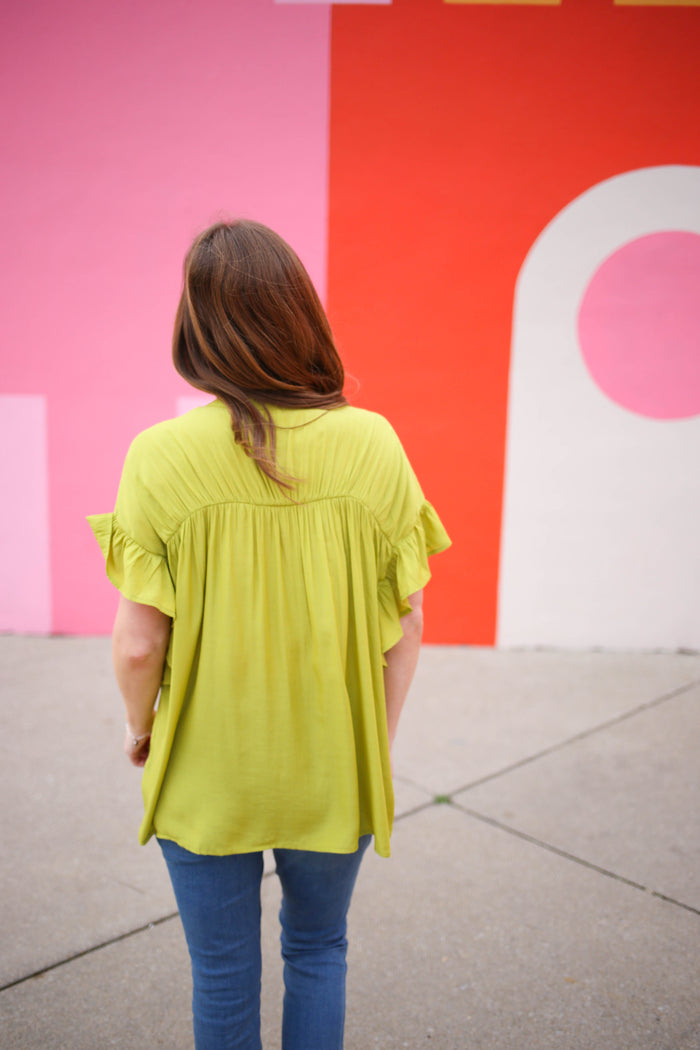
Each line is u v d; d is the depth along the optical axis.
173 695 1.24
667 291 4.08
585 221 4.05
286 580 1.24
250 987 1.31
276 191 4.12
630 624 4.39
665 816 2.77
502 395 4.21
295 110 4.04
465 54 3.94
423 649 4.41
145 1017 1.88
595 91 3.94
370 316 4.18
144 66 4.05
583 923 2.22
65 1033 1.83
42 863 2.49
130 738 1.39
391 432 1.35
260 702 1.22
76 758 3.16
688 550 4.30
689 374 4.14
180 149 4.12
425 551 1.37
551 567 4.36
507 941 2.15
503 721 3.52
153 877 2.43
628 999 1.94
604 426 4.22
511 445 4.25
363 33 3.95
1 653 4.30
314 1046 1.30
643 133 3.96
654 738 3.37
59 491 4.45
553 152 4.00
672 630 4.38
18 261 4.27
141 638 1.23
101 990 1.97
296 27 3.97
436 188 4.06
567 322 4.13
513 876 2.44
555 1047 1.81
